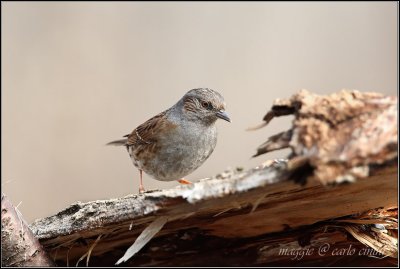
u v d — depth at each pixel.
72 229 7.12
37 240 7.32
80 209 7.14
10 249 7.05
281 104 5.88
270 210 6.95
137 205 6.62
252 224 7.32
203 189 6.15
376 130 5.46
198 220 7.14
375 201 6.89
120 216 6.75
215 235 7.58
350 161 5.40
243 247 7.78
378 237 7.55
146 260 7.91
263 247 7.76
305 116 5.66
